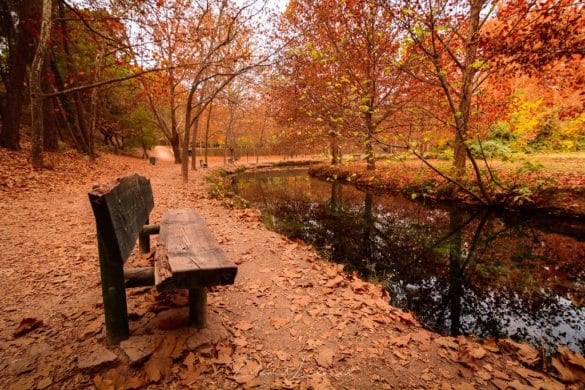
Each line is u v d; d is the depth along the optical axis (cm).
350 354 221
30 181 866
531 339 309
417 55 688
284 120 1955
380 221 837
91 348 204
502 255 575
